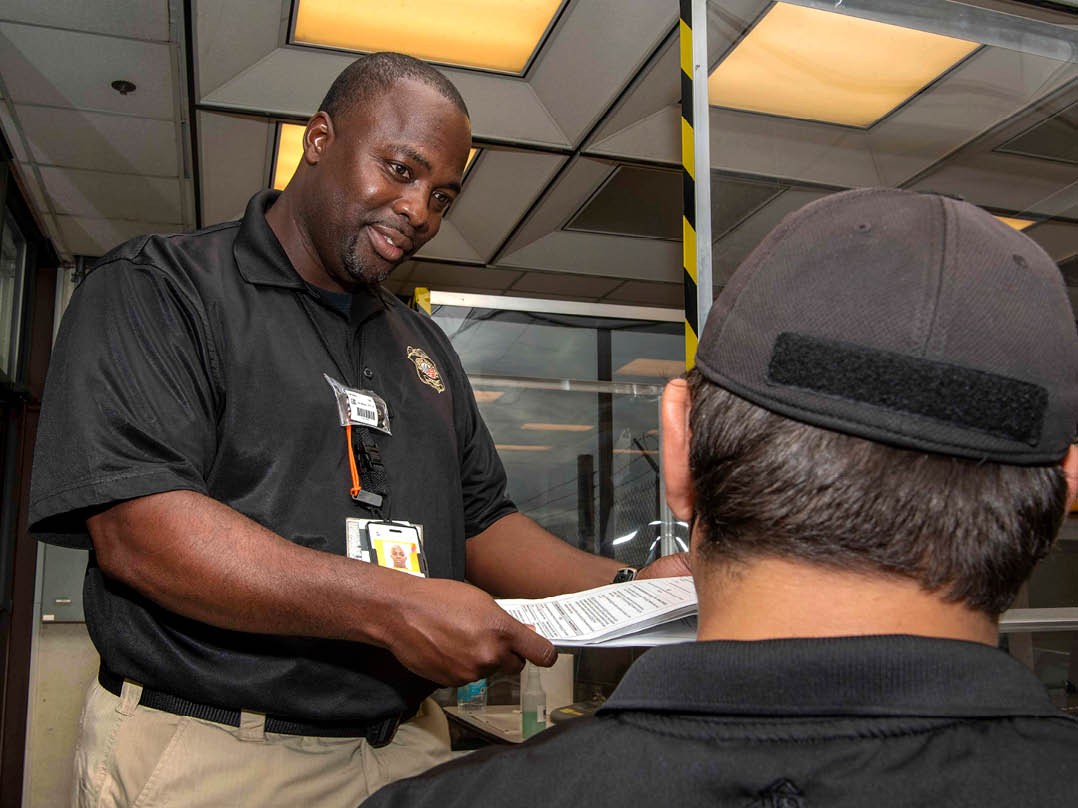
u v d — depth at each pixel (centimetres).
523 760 41
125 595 104
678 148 355
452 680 88
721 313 43
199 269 111
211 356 107
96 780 102
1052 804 33
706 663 38
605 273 489
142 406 98
